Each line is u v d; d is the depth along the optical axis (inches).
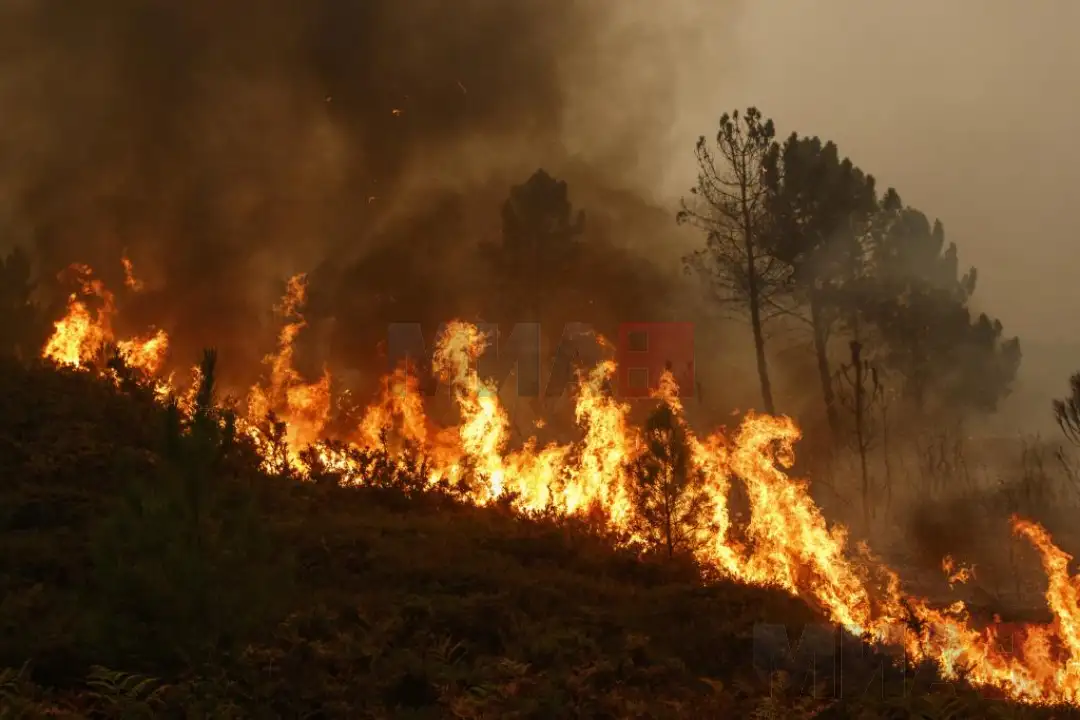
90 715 314.0
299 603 439.5
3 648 349.4
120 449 620.7
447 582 505.4
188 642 348.2
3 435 621.3
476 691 359.3
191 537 362.3
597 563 599.8
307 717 334.6
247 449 727.7
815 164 1632.6
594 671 391.5
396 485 724.7
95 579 368.8
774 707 366.3
